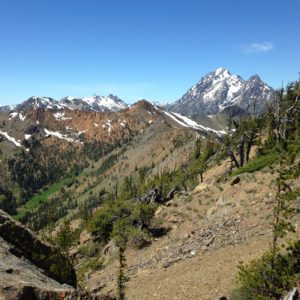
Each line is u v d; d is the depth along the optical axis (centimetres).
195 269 3284
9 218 2403
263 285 2153
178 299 2792
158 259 4134
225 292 2631
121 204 6869
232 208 4450
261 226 3684
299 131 6438
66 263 2517
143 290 3253
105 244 6059
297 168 2256
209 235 4059
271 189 4391
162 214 5466
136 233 4975
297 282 2072
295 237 2941
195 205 5297
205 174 9481
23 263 2114
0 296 1484
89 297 1650
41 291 1571
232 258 3181
